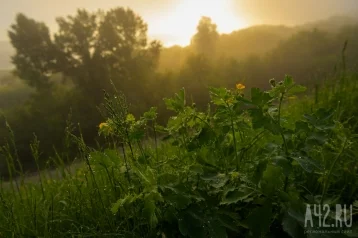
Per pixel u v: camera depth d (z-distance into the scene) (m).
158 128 1.93
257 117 1.52
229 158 1.83
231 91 1.74
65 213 2.11
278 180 1.42
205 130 1.75
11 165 2.19
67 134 2.06
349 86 4.15
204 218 1.42
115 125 1.75
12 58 45.22
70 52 45.75
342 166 1.96
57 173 2.53
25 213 2.16
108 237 1.68
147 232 1.68
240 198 1.44
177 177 1.69
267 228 1.35
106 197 2.04
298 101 4.34
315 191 1.87
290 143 1.57
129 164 1.73
